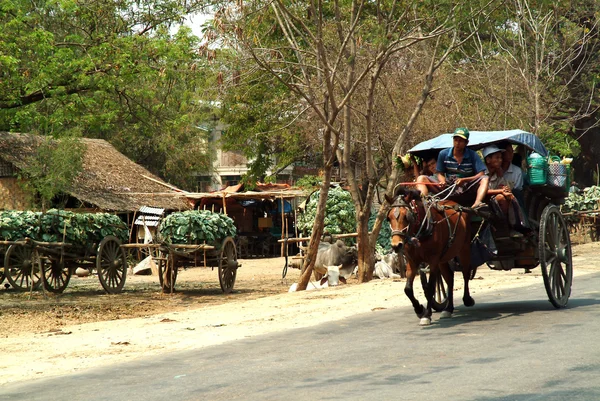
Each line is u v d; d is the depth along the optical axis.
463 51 26.22
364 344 9.68
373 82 19.22
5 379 8.66
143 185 38.06
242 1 16.84
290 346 9.90
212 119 49.91
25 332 12.92
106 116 30.41
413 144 25.48
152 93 30.58
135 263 30.78
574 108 39.09
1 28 26.45
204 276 27.61
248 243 41.28
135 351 10.22
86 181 34.97
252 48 18.17
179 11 27.84
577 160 47.97
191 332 11.82
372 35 17.50
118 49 27.44
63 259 19.50
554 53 29.91
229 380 7.88
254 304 15.74
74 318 14.86
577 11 34.09
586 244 30.97
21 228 19.16
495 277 19.16
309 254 18.94
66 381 8.32
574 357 7.99
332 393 6.99
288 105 27.17
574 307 12.05
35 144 34.00
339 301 15.11
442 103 25.31
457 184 11.68
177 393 7.41
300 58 19.95
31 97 29.14
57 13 29.16
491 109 26.53
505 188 11.70
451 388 6.91
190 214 19.27
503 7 20.41
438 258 11.20
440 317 11.90
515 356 8.22
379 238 23.31
